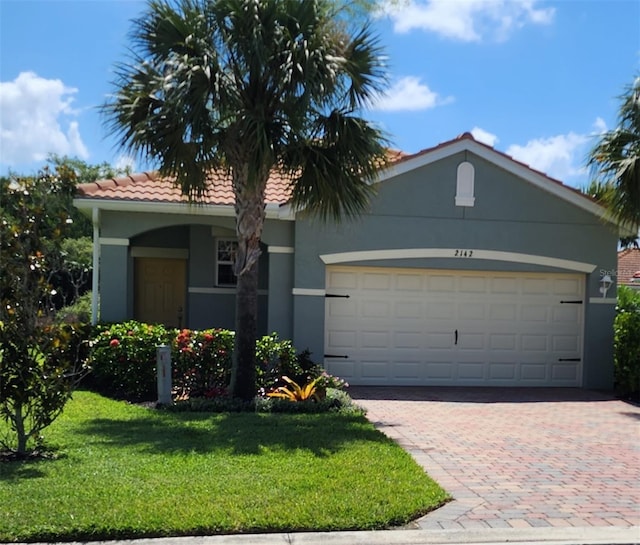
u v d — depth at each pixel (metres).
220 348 11.41
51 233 7.21
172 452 7.13
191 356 11.27
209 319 15.62
